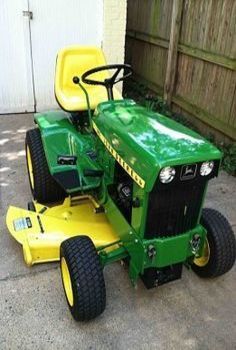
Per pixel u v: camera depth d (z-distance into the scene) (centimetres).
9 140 441
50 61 512
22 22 477
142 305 232
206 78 474
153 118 223
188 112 525
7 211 291
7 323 215
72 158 250
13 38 483
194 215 208
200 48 480
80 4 488
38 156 298
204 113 482
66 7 485
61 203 320
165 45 562
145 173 180
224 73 438
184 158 177
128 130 207
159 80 604
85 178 256
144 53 641
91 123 273
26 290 237
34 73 512
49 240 247
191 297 240
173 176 178
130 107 242
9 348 201
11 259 261
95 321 219
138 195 196
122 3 500
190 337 213
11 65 497
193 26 489
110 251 227
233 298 241
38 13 479
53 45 504
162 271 219
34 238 247
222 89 445
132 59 691
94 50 342
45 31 492
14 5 466
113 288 243
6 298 230
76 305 202
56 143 290
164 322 221
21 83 512
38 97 529
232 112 431
